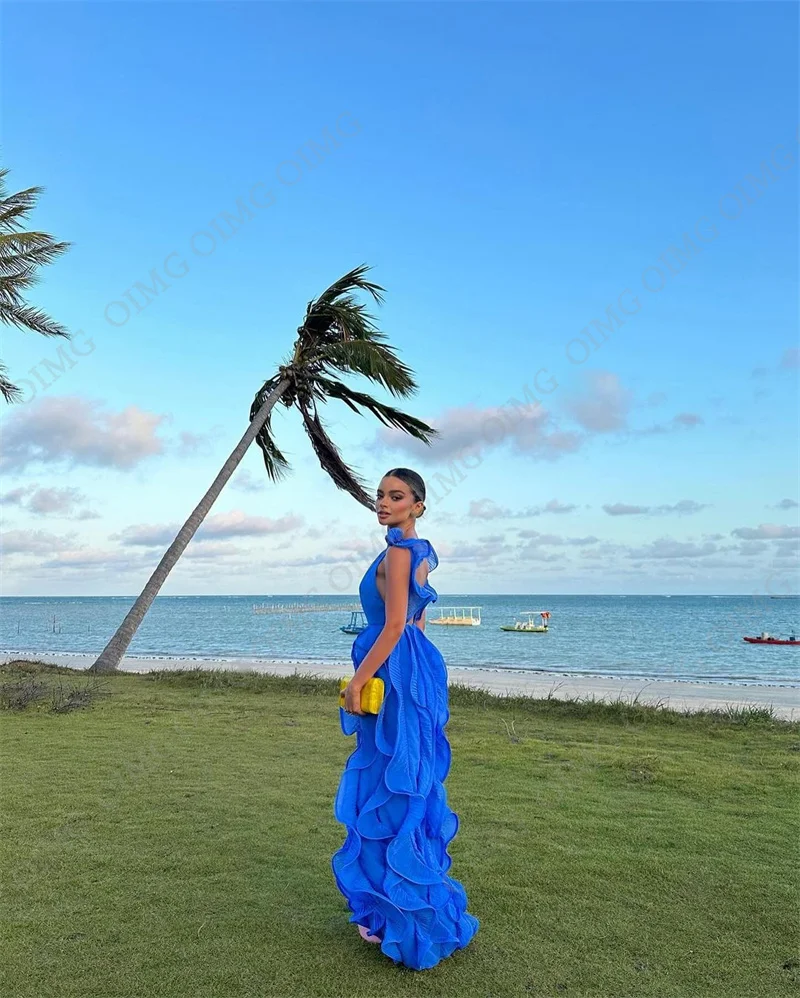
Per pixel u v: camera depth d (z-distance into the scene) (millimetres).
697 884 3318
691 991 2420
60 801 4543
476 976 2506
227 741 6586
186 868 3438
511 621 78938
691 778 5324
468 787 5074
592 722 8797
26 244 14688
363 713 2711
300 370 16125
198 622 81938
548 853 3709
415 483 2859
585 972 2537
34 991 2348
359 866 2680
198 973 2486
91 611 136000
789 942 2773
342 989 2402
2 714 8086
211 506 15344
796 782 5242
